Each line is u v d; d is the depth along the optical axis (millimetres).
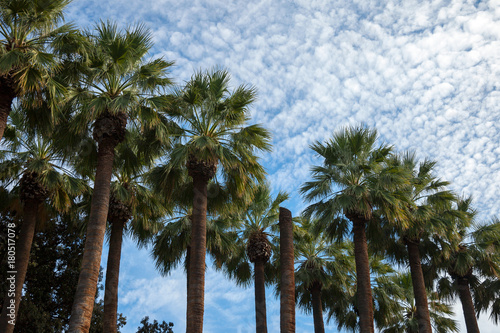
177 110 17406
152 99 15766
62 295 25688
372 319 17781
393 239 23094
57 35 14586
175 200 19000
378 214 20844
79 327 11945
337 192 20125
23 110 15367
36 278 25172
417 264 21531
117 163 17891
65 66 15117
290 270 17234
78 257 26547
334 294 27094
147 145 17141
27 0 13648
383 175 19562
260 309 21469
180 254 23453
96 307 25844
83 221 20109
